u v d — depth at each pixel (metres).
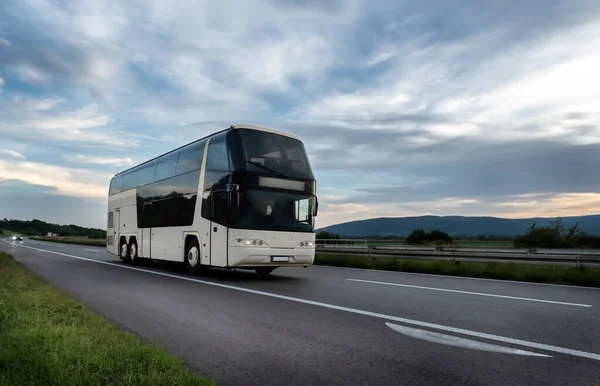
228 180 12.44
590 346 5.18
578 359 4.67
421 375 4.18
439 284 11.83
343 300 8.67
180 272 15.54
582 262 12.90
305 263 13.19
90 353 4.27
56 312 6.55
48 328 5.27
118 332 5.36
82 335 5.07
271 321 6.62
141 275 14.12
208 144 13.90
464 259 16.17
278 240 12.60
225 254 12.26
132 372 3.83
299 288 10.71
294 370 4.32
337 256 21.31
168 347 5.14
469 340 5.46
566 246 31.11
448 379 4.07
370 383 3.97
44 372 3.70
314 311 7.44
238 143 12.62
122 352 4.35
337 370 4.32
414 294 9.59
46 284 10.26
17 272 13.13
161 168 17.12
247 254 12.11
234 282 12.14
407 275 14.92
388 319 6.75
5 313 6.12
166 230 16.09
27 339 4.69
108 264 19.39
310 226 13.27
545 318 6.84
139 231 18.64
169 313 7.30
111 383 3.58
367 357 4.75
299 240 12.98
